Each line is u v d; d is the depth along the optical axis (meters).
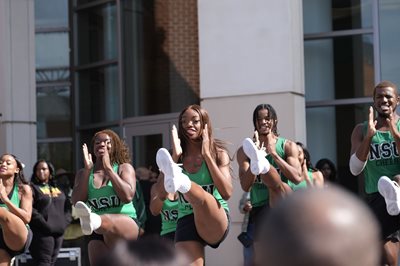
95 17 17.67
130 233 8.66
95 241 8.85
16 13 16.12
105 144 8.91
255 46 13.52
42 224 11.45
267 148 8.59
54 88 18.33
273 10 13.46
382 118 8.09
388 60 14.29
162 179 8.05
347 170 14.38
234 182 13.06
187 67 16.03
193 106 7.73
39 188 11.58
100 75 17.50
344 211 2.05
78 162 17.95
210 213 7.16
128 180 8.84
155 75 16.38
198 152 7.71
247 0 13.55
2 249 9.94
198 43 14.88
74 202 8.91
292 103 13.37
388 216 7.86
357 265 2.03
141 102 16.56
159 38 16.38
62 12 18.47
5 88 15.95
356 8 14.49
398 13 14.24
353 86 14.48
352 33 14.48
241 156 8.59
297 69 13.57
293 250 2.03
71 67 18.25
